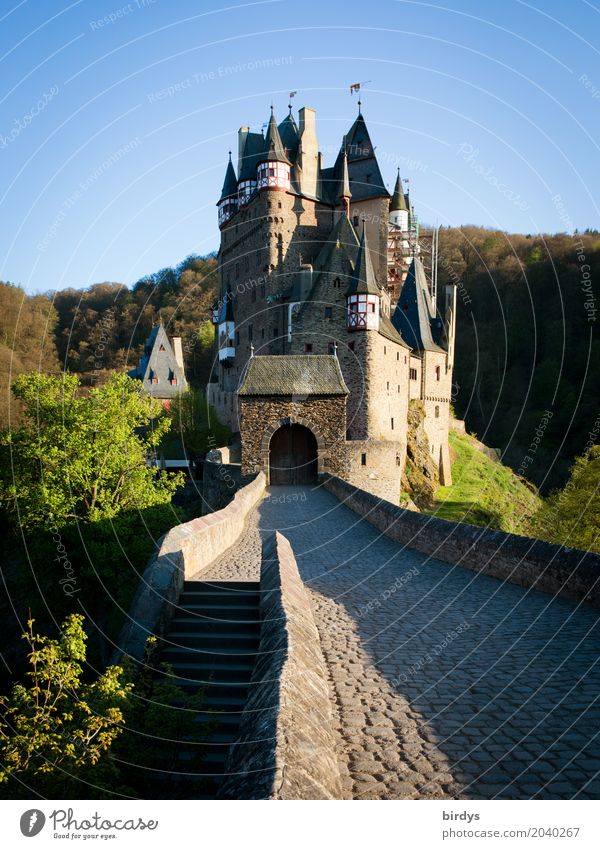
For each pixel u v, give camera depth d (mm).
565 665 6652
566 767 4582
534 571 10461
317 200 65750
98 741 6984
